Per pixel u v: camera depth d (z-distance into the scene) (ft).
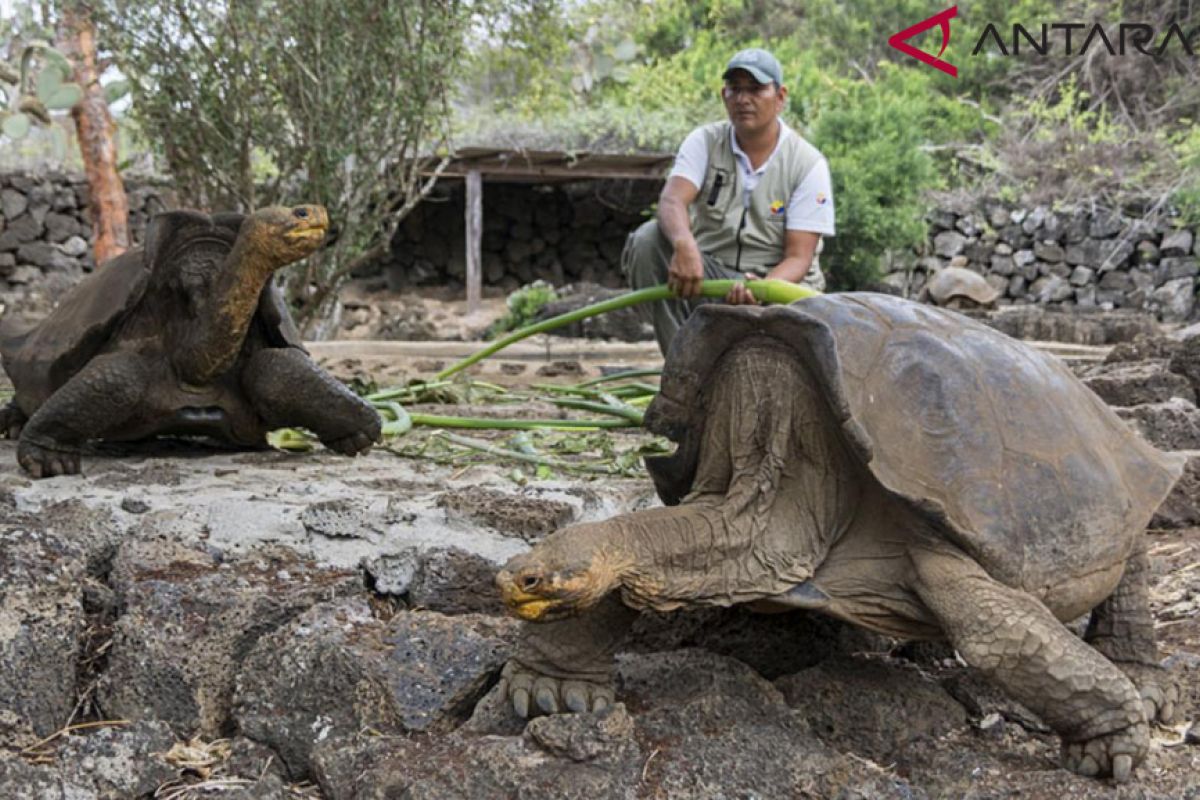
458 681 7.26
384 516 9.20
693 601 6.59
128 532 9.06
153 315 11.16
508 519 9.20
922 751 6.86
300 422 11.58
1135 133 51.39
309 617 7.84
